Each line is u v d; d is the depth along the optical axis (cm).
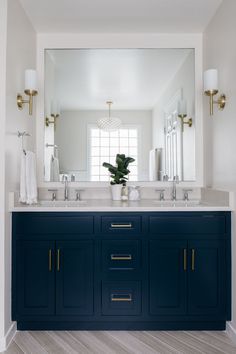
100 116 279
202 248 212
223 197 218
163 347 191
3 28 199
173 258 211
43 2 229
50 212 210
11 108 209
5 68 198
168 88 280
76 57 278
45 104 278
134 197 262
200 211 212
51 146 279
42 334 208
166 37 278
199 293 211
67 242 210
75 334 208
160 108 279
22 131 235
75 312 209
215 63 244
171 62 279
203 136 277
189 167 279
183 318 211
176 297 211
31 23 259
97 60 278
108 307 210
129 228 211
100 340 200
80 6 235
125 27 268
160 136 281
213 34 249
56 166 278
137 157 280
